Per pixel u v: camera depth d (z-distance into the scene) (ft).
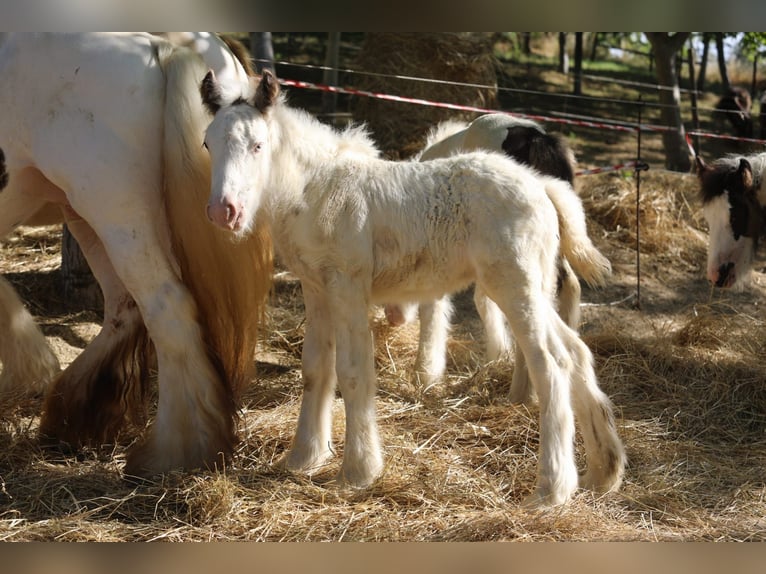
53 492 11.64
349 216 11.50
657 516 11.46
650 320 18.03
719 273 15.46
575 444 12.87
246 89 11.44
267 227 12.06
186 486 11.55
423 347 15.19
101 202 11.76
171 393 12.02
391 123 24.13
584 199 22.66
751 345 16.16
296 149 11.64
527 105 37.45
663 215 22.25
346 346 11.62
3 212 12.50
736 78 51.62
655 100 41.63
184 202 11.94
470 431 13.26
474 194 11.45
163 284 11.98
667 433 13.41
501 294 11.38
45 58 11.85
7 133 11.98
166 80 11.98
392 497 11.54
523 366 14.12
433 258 11.59
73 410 12.80
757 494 11.88
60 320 16.31
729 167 15.39
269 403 14.17
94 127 11.75
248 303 12.32
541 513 11.07
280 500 11.42
